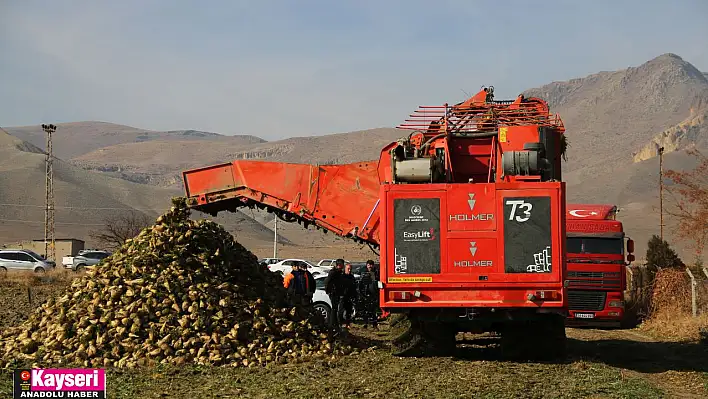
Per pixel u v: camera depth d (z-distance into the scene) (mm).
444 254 14734
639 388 12719
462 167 16438
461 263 14680
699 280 27328
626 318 29094
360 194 17719
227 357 14625
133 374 13461
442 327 16047
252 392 11992
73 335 15055
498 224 14672
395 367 14531
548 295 14516
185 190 18344
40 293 34062
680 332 22312
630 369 15820
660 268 29328
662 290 27094
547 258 14562
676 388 13711
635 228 145125
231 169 18266
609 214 26703
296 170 18000
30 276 46531
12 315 23016
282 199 17984
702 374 15008
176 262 16344
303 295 19688
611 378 13539
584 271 25219
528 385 12664
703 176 30125
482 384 12617
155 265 16281
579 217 26203
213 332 15086
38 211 197500
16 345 15211
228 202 18578
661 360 17297
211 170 18297
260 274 17734
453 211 14750
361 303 23188
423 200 14828
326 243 188250
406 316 15344
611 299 25062
